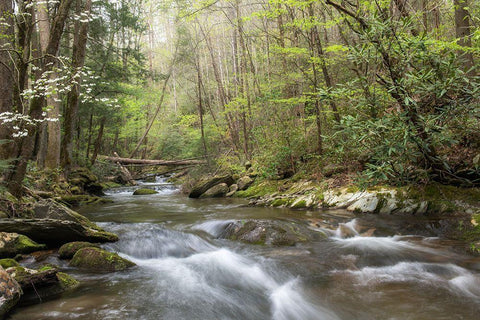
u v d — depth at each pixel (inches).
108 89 687.1
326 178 417.4
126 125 1020.5
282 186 471.2
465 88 220.1
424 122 224.2
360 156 382.6
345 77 466.9
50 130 524.4
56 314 140.9
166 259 229.0
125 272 199.0
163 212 408.8
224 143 946.7
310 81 462.6
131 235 259.1
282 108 498.0
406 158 254.1
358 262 205.0
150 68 1299.2
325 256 217.8
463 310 139.6
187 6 548.1
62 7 308.7
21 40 312.0
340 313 144.6
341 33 364.5
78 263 204.7
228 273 198.2
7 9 332.5
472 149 283.9
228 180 608.1
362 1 295.6
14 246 209.6
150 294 165.9
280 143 506.6
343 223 286.5
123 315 141.4
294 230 265.9
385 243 234.8
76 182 584.4
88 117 768.3
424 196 290.4
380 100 267.1
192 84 1253.7
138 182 962.7
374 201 316.5
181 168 1000.9
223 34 943.0
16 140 289.9
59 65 469.7
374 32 222.2
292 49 402.9
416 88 246.7
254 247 245.9
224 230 285.0
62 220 239.9
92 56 713.0
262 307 155.3
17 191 290.8
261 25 656.4
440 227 245.8
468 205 260.4
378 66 271.4
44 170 510.6
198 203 500.1
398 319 134.8
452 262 194.2
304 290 170.6
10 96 315.6
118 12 804.6
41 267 192.5
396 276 182.2
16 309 145.2
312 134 498.3
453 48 256.5
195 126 1101.1
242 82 713.0
